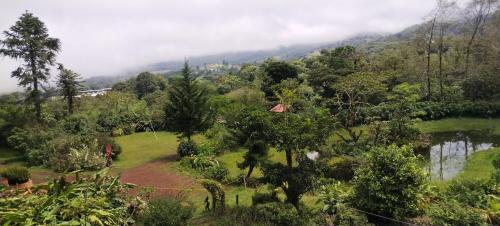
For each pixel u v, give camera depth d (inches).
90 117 1339.8
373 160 452.4
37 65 1211.9
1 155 1077.8
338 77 1364.4
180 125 1003.3
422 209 440.1
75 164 851.4
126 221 382.0
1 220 320.5
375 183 434.3
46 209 334.0
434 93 1469.0
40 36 1200.8
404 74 1549.0
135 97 1823.3
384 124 865.5
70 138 970.7
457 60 1566.2
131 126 1403.8
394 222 426.9
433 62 1557.6
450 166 778.2
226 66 5123.0
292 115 475.8
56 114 1347.2
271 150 889.5
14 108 1224.8
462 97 1416.1
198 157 856.3
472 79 1430.9
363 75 1053.8
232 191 640.4
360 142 831.1
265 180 468.8
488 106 1270.9
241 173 721.0
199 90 1026.7
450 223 415.5
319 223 425.1
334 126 469.1
